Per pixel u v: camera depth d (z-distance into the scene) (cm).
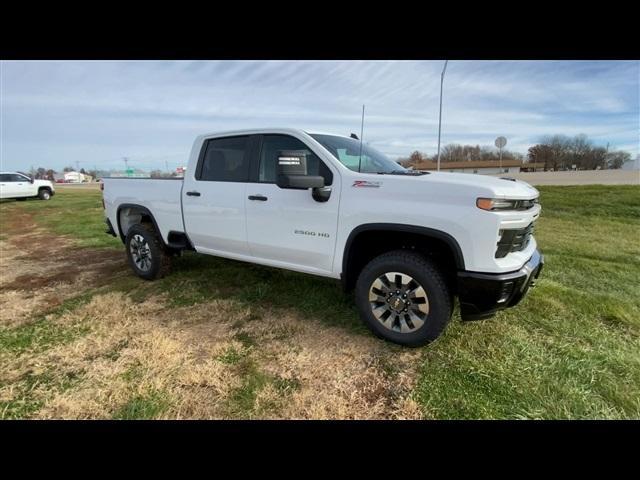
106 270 563
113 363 295
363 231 306
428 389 257
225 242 407
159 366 288
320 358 297
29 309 410
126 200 504
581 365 279
